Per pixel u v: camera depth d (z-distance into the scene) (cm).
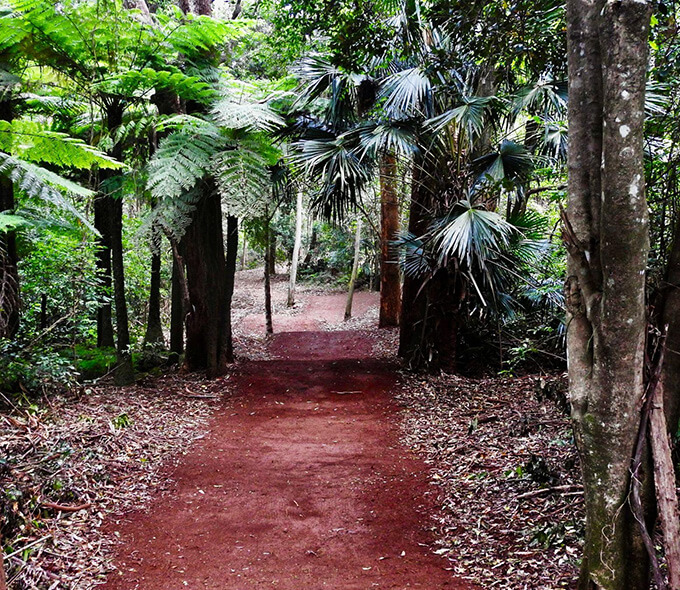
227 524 382
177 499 421
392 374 808
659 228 341
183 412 641
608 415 222
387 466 495
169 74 602
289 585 305
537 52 399
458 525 373
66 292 776
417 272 805
